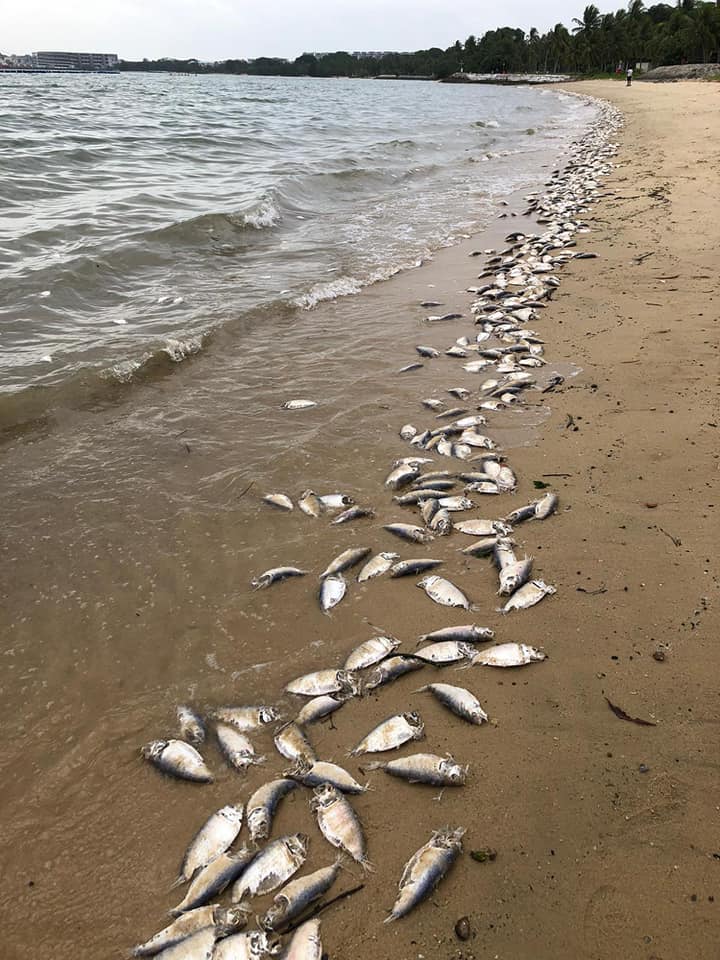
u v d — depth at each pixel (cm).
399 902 140
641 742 164
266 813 158
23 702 186
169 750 172
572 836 147
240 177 864
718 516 227
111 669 195
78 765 171
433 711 179
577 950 130
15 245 514
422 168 1048
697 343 348
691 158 927
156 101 2198
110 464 279
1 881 149
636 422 286
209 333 392
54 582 223
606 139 1327
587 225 626
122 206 660
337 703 182
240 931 139
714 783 154
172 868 151
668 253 505
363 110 2316
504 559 220
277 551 236
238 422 310
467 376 350
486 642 195
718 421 279
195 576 226
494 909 138
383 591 217
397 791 161
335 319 432
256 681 190
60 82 4169
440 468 275
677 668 180
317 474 274
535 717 173
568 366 343
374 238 634
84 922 143
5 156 834
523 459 273
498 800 156
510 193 857
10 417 302
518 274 495
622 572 211
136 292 462
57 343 368
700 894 136
